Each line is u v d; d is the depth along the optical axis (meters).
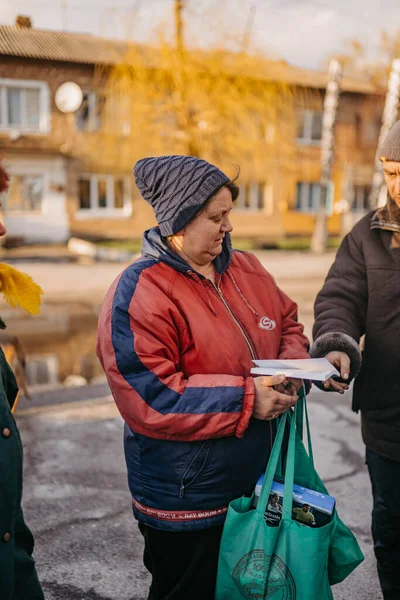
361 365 2.26
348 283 2.29
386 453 2.18
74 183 24.48
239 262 2.04
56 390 5.61
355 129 28.83
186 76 17.62
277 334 1.99
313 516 1.71
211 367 1.79
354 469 3.82
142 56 17.91
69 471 3.78
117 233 25.38
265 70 18.78
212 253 1.82
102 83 24.31
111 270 15.72
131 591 2.63
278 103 20.55
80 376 6.35
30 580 1.67
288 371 1.70
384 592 2.27
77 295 11.76
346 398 5.24
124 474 3.75
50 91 24.03
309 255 19.97
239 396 1.68
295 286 12.73
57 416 4.79
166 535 1.81
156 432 1.71
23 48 23.84
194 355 1.79
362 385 2.25
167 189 1.77
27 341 7.98
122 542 3.02
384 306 2.17
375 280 2.19
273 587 1.63
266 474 1.74
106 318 1.76
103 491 3.53
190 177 1.74
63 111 23.27
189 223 1.78
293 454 1.76
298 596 1.62
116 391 1.74
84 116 24.50
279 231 27.81
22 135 23.77
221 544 1.70
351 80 28.39
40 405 5.10
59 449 4.11
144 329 1.73
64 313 9.97
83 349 7.58
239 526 1.67
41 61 23.73
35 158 23.86
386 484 2.20
